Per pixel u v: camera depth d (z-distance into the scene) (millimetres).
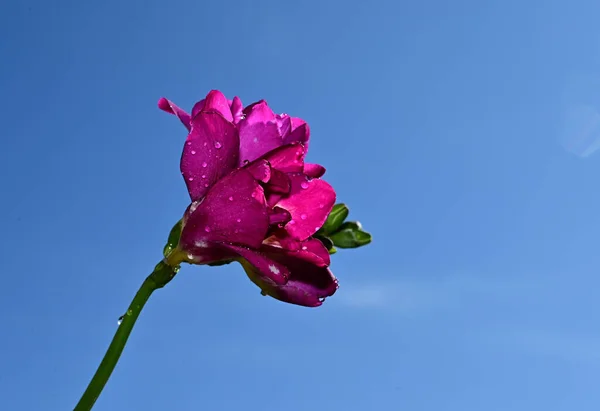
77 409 366
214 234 382
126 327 377
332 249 424
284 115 410
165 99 403
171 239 389
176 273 387
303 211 393
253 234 380
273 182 384
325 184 392
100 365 374
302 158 388
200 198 385
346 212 424
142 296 383
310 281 399
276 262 385
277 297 401
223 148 383
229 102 401
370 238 426
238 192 379
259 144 392
